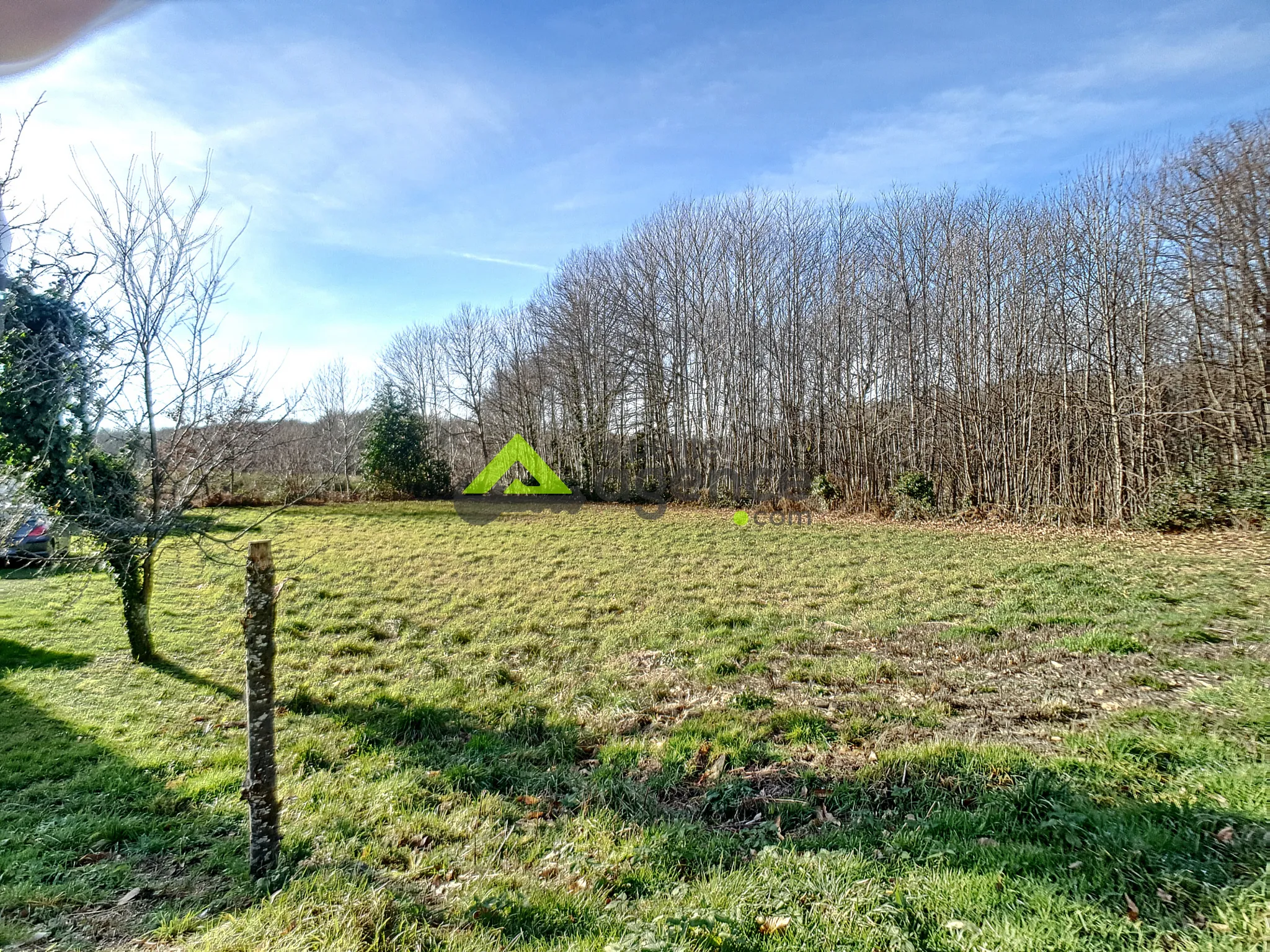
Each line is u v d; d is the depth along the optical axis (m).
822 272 28.19
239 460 6.34
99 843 3.62
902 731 4.68
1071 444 19.59
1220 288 15.85
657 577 11.48
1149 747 3.90
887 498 22.89
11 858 3.44
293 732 5.25
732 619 8.32
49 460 5.70
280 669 6.95
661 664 6.74
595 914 2.79
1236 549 12.06
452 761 4.64
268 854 3.24
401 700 5.89
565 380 33.69
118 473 6.20
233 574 12.27
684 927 2.53
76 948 2.69
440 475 32.16
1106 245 18.34
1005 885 2.72
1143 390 17.08
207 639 8.15
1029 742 4.32
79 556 6.06
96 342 5.74
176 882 3.26
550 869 3.23
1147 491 16.86
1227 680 5.07
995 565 11.45
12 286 5.19
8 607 9.56
